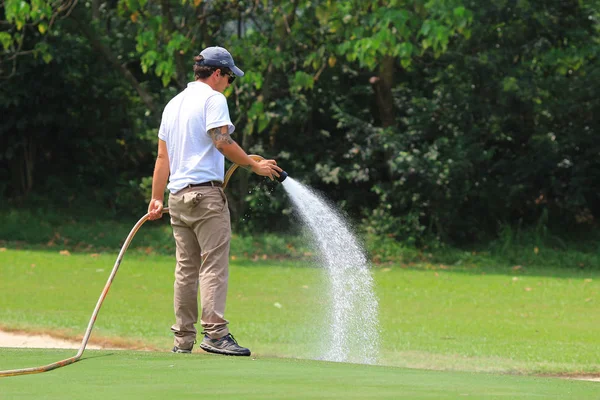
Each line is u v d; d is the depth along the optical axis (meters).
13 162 72.75
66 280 42.41
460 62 62.47
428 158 60.16
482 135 65.12
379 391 11.29
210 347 17.61
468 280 46.88
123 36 70.12
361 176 64.00
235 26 66.19
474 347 27.39
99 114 71.81
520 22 61.09
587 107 61.66
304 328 30.64
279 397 10.66
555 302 39.06
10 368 13.40
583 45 60.62
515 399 10.84
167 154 18.59
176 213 18.03
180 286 18.27
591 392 11.84
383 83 64.81
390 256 60.00
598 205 66.88
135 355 15.23
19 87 66.81
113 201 72.94
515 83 59.12
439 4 50.25
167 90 66.25
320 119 69.31
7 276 43.06
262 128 56.44
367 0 52.72
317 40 61.84
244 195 63.41
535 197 65.69
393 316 34.16
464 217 65.19
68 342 27.72
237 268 49.78
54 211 70.75
